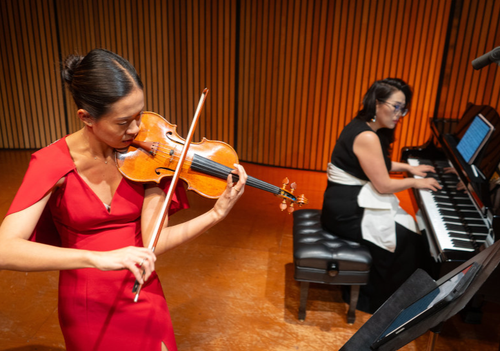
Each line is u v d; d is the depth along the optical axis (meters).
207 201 4.32
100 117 1.16
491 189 2.30
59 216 1.40
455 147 2.96
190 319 2.65
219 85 5.12
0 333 2.49
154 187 1.47
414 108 4.66
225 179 1.50
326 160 5.07
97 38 5.25
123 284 1.44
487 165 2.51
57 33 5.27
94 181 1.37
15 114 5.55
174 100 5.32
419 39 4.41
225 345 2.45
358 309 2.78
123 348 1.48
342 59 4.65
